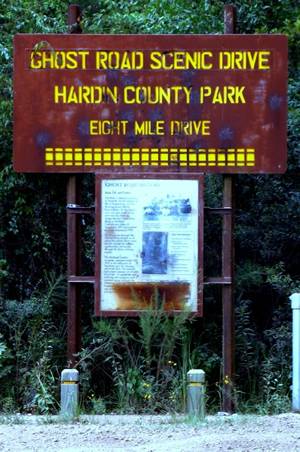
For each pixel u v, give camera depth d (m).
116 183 12.14
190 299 12.01
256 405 12.27
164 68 12.31
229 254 12.22
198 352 13.30
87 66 12.37
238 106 12.24
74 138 12.34
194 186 12.10
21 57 12.38
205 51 12.28
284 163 12.18
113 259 12.08
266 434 8.91
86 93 12.34
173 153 12.28
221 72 12.27
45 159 12.34
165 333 12.02
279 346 13.67
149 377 11.97
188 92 12.28
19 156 12.34
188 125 12.28
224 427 9.61
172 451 8.00
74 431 9.48
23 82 12.37
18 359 13.26
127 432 9.35
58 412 12.13
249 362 13.72
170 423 10.18
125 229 12.09
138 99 12.34
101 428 9.72
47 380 12.74
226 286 12.20
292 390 11.54
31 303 13.73
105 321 12.88
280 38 12.21
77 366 12.53
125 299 12.02
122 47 12.35
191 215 12.08
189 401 10.62
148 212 12.09
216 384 12.55
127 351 12.80
